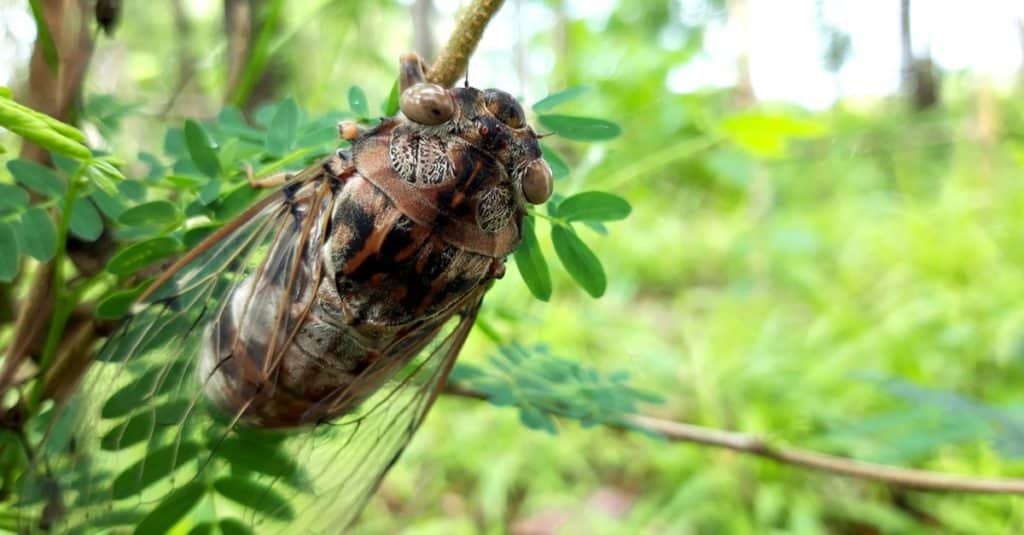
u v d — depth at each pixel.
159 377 0.12
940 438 0.18
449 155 0.11
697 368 0.27
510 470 0.23
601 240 0.37
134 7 0.25
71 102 0.12
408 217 0.11
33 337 0.12
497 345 0.14
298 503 0.12
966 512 0.22
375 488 0.13
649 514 0.22
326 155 0.12
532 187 0.11
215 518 0.11
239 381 0.12
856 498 0.23
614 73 0.36
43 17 0.12
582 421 0.13
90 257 0.13
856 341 0.29
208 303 0.12
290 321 0.12
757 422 0.24
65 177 0.12
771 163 0.41
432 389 0.13
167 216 0.12
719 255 0.41
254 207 0.12
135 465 0.11
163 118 0.16
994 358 0.28
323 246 0.12
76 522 0.11
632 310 0.36
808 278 0.36
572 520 0.22
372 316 0.11
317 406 0.12
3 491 0.12
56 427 0.11
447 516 0.23
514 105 0.11
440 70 0.11
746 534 0.21
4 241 0.11
